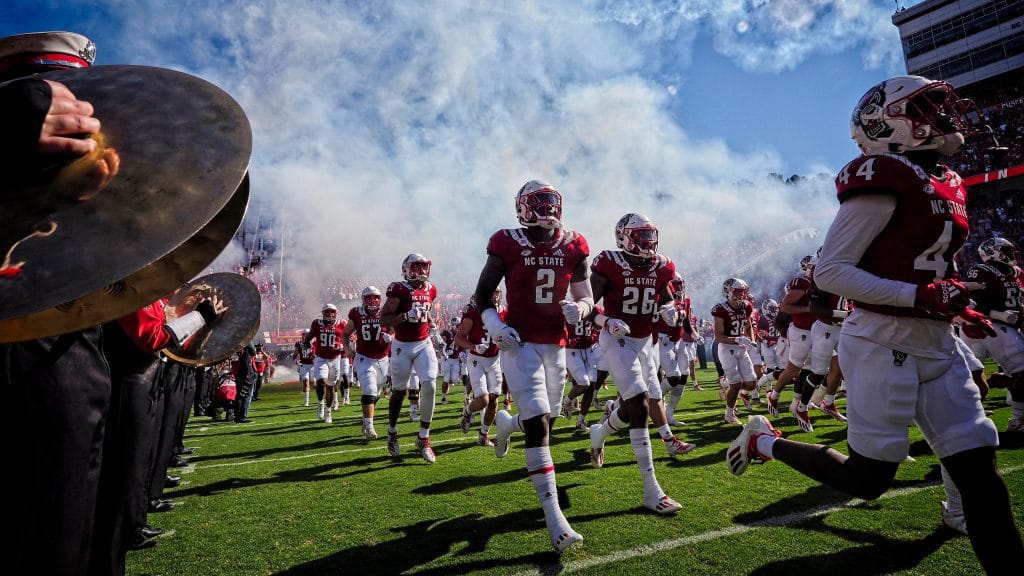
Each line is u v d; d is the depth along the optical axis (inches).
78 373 51.8
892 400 78.5
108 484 83.4
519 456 214.1
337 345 393.1
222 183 44.4
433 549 115.3
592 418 330.0
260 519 143.6
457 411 419.2
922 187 79.7
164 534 133.2
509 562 106.0
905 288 75.4
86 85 50.2
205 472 209.0
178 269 49.6
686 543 110.7
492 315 125.7
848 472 83.2
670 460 189.9
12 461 47.6
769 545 107.7
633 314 170.7
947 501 112.4
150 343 70.5
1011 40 1392.7
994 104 1364.4
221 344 96.3
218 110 49.9
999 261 215.9
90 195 41.4
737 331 280.8
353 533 128.6
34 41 58.9
